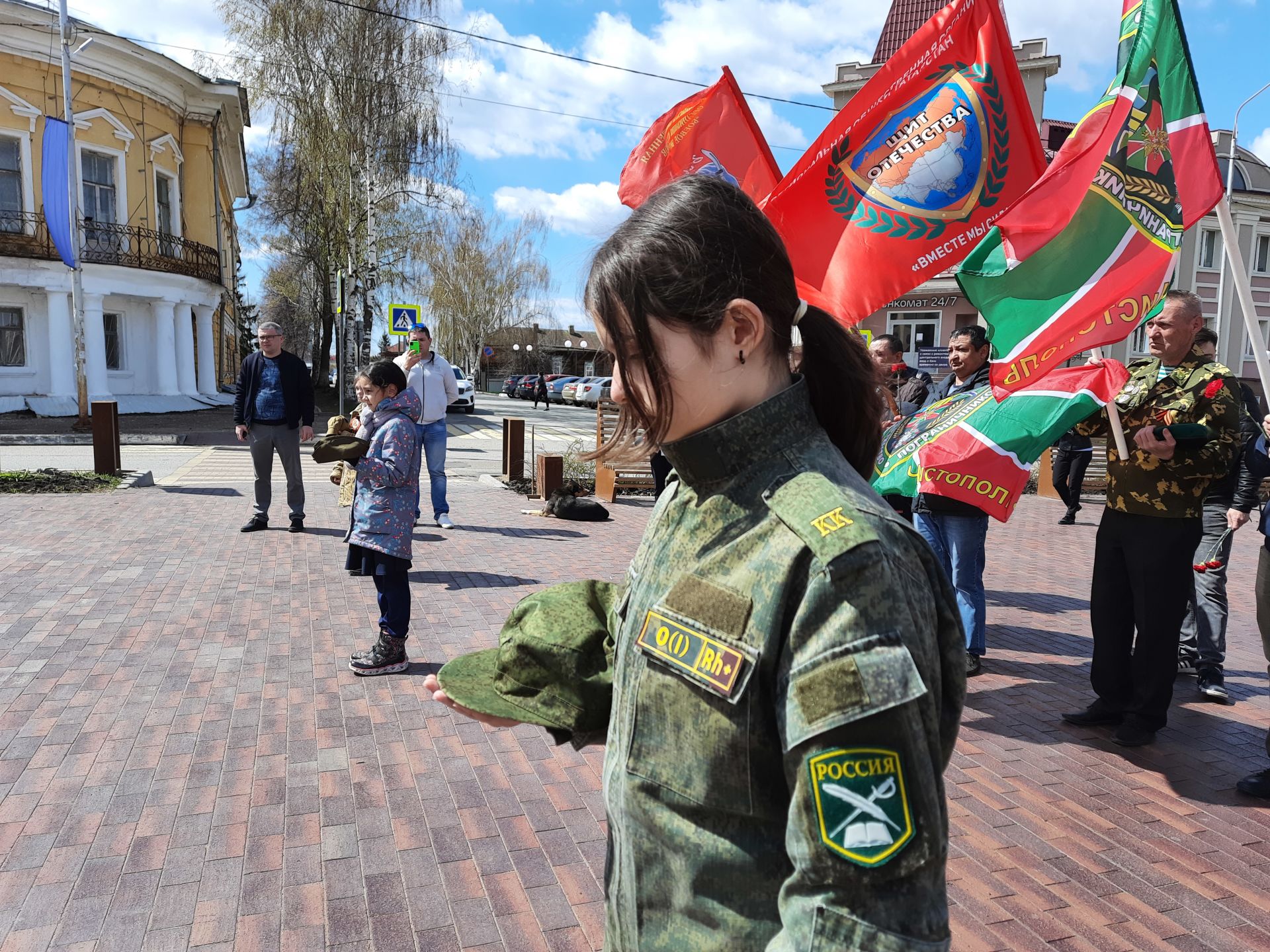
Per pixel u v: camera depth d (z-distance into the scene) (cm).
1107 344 321
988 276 338
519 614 124
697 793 88
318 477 1220
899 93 375
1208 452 350
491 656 132
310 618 546
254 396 801
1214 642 448
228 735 378
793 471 92
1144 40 325
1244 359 2862
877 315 2528
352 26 2355
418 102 2439
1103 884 280
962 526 473
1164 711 379
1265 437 427
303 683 438
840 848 76
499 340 6328
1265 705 440
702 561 92
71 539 753
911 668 78
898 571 82
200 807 318
